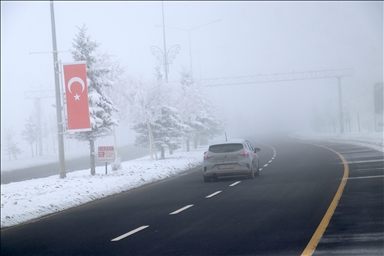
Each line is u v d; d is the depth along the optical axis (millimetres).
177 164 33781
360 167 23281
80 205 17688
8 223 14711
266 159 35094
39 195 19969
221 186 19812
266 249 8602
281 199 14664
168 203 15820
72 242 10688
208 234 10258
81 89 24750
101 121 27875
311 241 8953
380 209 11773
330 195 14711
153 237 10398
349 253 8000
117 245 9898
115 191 21359
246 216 12102
